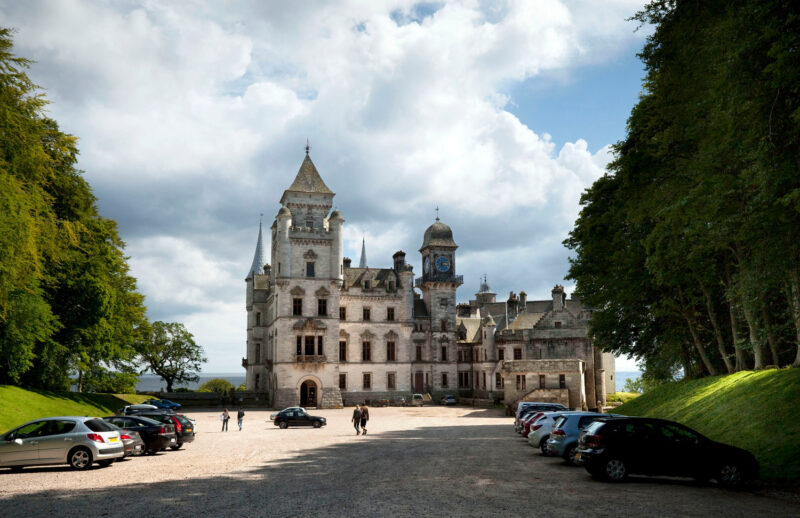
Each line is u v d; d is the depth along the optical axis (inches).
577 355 3312.0
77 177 1905.8
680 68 923.4
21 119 1232.8
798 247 740.7
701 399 1299.2
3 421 1432.1
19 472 824.3
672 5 881.5
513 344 3479.3
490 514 530.3
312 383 3166.8
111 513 540.1
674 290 1583.4
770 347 1412.4
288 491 657.6
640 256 1412.4
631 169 1206.3
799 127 634.8
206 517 522.3
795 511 548.1
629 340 1838.1
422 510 549.0
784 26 605.3
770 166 657.0
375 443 1298.0
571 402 2568.9
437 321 3681.1
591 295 1747.0
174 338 3415.4
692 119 893.8
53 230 1328.7
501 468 856.9
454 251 3786.9
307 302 3142.2
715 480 741.9
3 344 1565.0
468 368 3779.5
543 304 3966.5
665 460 709.9
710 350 1704.0
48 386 2006.6
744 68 649.0
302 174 3329.2
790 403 949.2
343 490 663.1
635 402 1779.0
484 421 2155.5
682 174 936.9
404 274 3558.1
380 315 3467.0
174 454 1083.9
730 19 676.1
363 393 3356.3
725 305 1563.7
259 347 3580.2
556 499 605.3
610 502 588.7
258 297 3631.9
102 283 1979.6
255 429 1801.2
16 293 1501.0
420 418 2345.0
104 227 2043.6
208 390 4035.4
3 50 1145.4
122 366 2539.4
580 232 1685.5
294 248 3161.9
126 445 922.7
